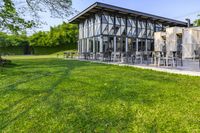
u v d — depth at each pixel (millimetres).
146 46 23094
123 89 5398
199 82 6199
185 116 3385
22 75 8359
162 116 3406
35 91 5320
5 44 14992
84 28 23328
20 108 3969
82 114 3586
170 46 18219
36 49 41594
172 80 6613
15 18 10742
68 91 5266
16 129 3064
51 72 9234
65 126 3121
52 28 40312
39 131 2984
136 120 3273
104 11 18969
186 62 13258
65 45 40062
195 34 17359
